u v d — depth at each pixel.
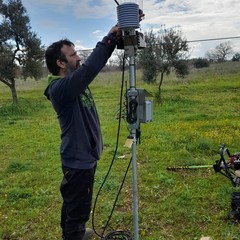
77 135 2.59
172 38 15.75
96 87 23.91
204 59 35.72
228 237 3.52
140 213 4.16
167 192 4.80
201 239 3.31
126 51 2.54
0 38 16.36
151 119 2.70
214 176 5.27
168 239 3.57
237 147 6.95
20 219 4.25
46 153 7.42
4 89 26.64
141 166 6.04
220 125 9.13
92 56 2.39
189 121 10.26
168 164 6.07
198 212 4.11
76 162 2.61
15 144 8.57
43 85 28.62
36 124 11.48
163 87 20.92
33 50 17.02
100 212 4.27
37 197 4.89
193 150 6.89
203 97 16.12
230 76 27.05
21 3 16.66
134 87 2.63
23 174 6.02
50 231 3.92
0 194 5.14
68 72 2.65
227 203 4.26
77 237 2.73
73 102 2.54
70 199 2.68
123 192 4.89
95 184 5.19
